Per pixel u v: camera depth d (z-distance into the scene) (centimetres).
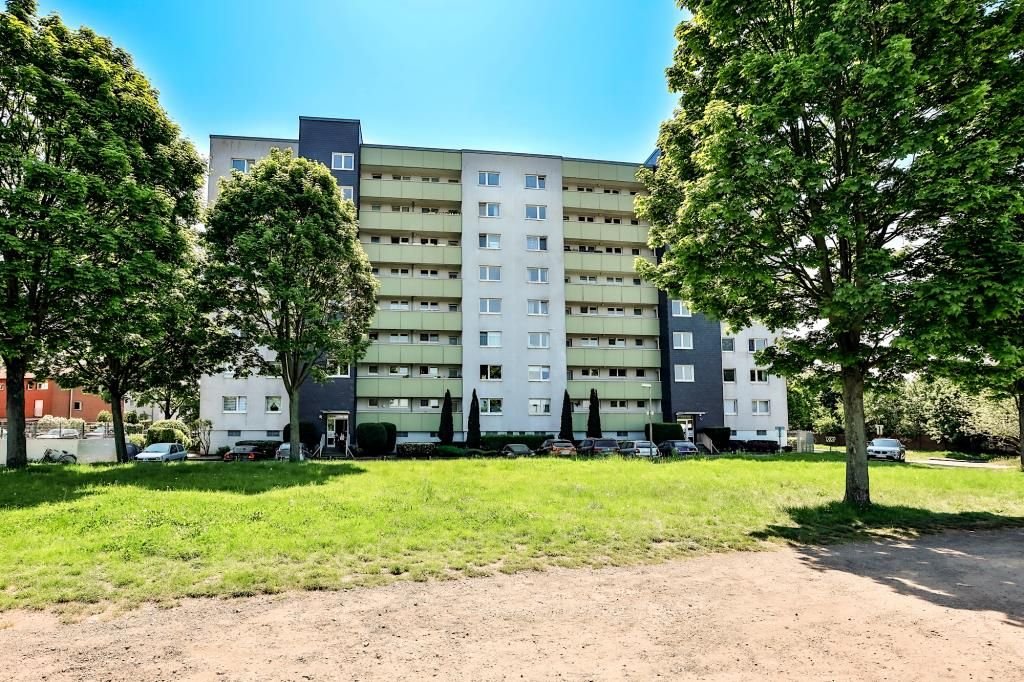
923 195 1024
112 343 1738
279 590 720
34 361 1880
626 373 4638
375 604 670
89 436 3534
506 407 4244
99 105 1675
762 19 1262
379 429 3669
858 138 1092
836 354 1216
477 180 4444
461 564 834
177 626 599
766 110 1126
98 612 644
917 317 1057
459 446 3944
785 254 1226
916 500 1443
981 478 1877
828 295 1264
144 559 836
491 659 512
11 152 1486
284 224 2256
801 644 549
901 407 5497
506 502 1259
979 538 1053
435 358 4203
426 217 4341
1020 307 991
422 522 1073
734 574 802
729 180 1156
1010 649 541
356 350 2455
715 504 1302
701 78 1449
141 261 1633
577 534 1012
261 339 2230
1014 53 1130
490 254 4381
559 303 4441
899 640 561
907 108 1052
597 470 1852
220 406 3872
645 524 1090
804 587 738
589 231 4612
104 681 470
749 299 1352
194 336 2189
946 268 1095
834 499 1407
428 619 618
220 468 1805
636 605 665
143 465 1873
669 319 4512
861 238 1176
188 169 1978
